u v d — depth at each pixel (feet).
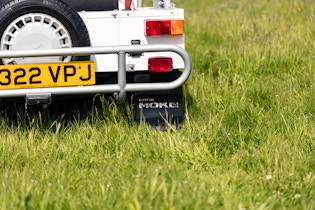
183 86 27.43
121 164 20.27
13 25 21.81
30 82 21.97
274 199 17.67
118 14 23.11
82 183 19.31
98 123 23.81
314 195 18.04
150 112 23.75
